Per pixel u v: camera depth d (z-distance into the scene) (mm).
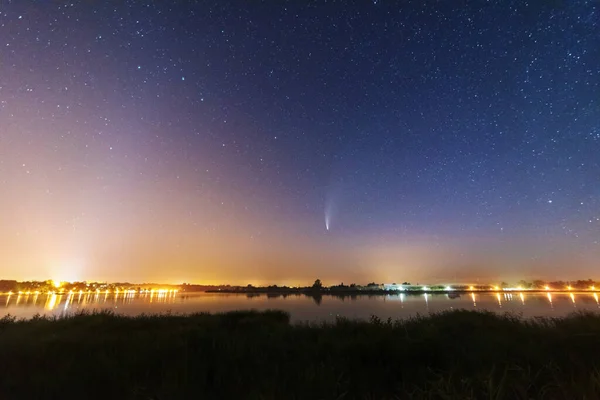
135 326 12703
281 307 37844
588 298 68188
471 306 36844
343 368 5656
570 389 4137
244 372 5484
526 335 7965
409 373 5336
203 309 33406
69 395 4695
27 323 13336
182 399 4477
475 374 4773
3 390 4859
